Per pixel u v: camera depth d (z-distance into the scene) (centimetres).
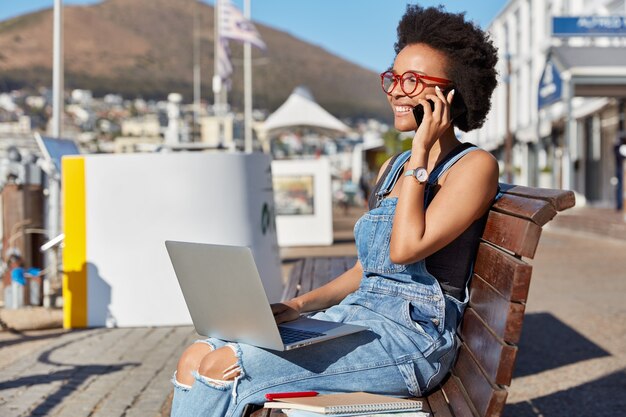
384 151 5447
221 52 2697
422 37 311
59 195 935
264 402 271
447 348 292
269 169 842
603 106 2944
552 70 2681
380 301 300
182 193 739
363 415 256
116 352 634
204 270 277
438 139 315
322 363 276
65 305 743
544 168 3569
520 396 529
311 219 1780
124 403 491
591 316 823
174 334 703
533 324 785
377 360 280
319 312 319
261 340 268
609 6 3097
